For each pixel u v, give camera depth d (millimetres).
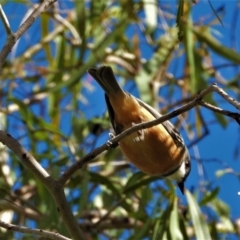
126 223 10102
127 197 9305
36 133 9961
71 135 10586
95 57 9883
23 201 9508
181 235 8484
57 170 8758
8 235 8578
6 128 10781
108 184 9133
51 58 11352
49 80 11117
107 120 10453
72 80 9812
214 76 11164
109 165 10648
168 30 10633
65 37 11125
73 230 5680
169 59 10859
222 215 9578
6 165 10422
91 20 10578
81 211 8359
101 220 9547
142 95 9844
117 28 10227
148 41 10914
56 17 11133
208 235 8195
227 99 5102
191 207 8352
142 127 5590
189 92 11172
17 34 5812
